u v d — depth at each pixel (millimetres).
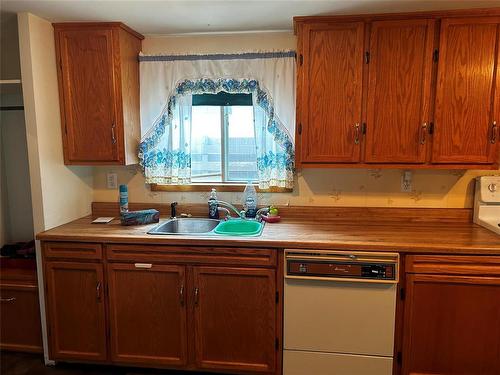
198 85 2482
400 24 2061
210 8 2064
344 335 2008
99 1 1950
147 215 2441
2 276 2359
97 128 2367
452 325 1954
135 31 2455
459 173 2422
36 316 2361
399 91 2111
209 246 2059
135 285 2156
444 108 2084
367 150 2180
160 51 2588
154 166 2590
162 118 2523
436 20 2035
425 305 1951
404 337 1979
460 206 2451
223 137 2643
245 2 1969
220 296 2102
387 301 1947
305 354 2064
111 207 2742
